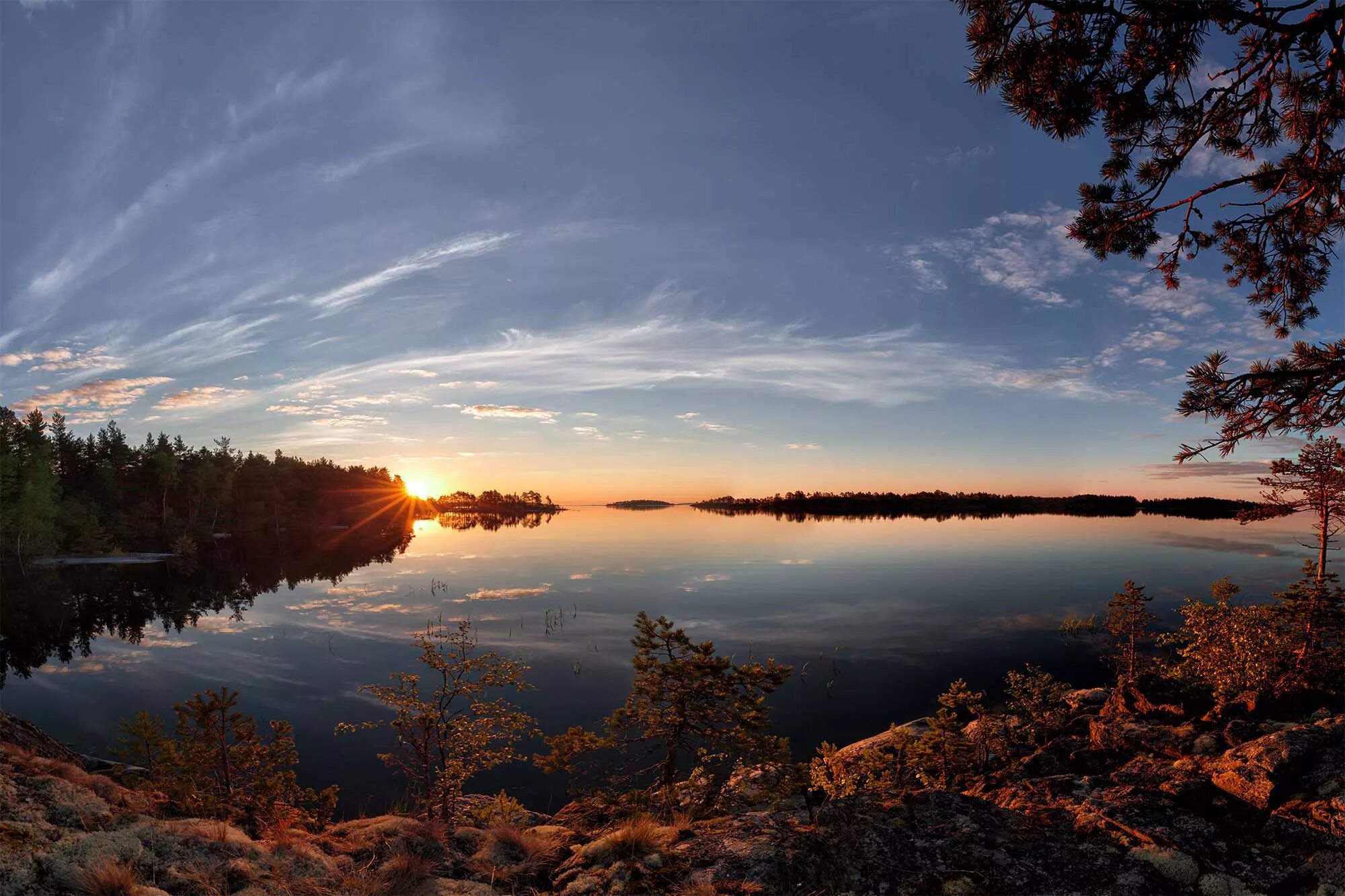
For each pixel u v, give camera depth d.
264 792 9.19
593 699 26.72
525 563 80.50
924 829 5.85
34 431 95.81
